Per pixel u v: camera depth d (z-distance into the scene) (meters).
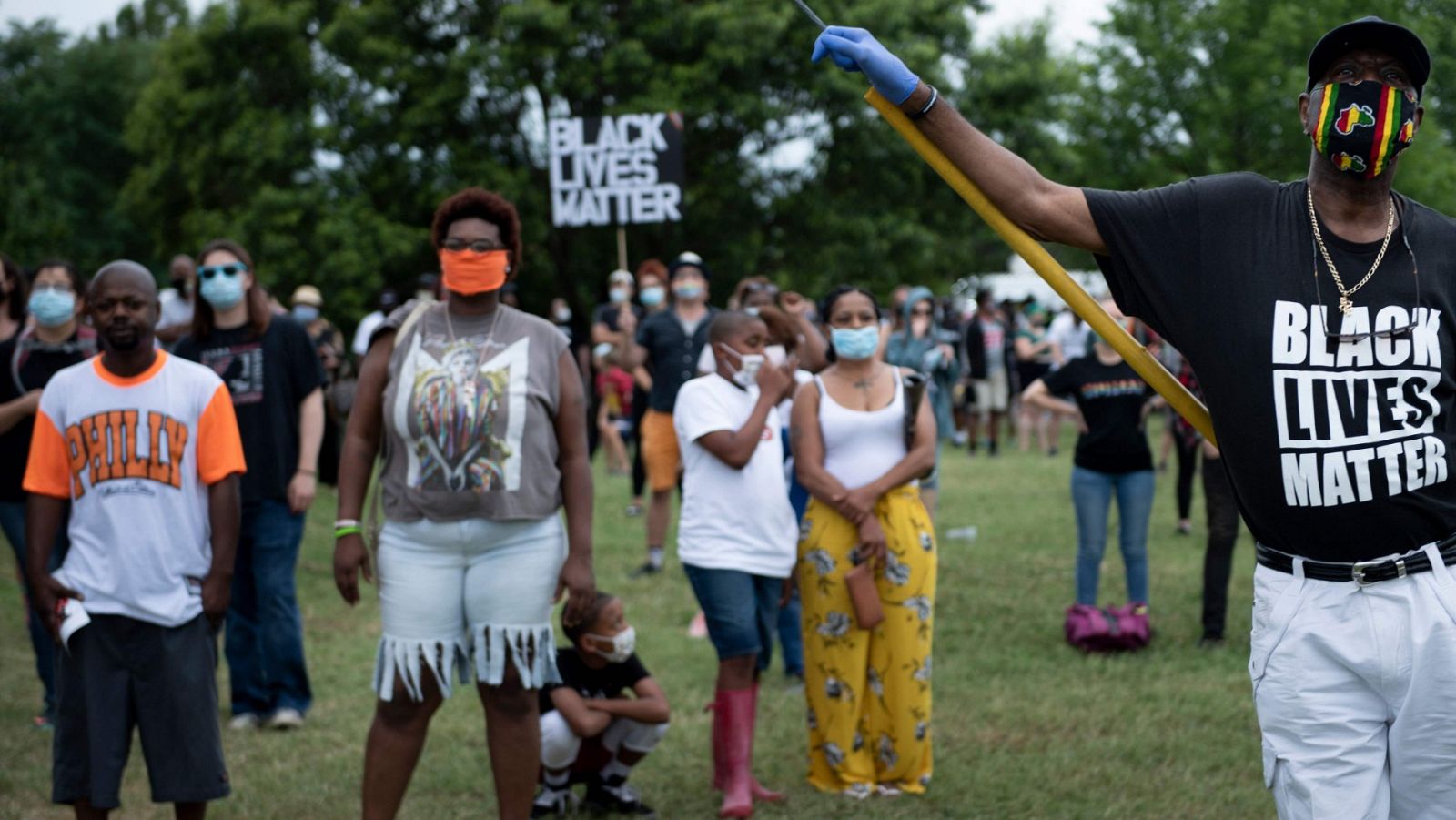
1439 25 12.77
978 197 2.85
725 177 25.38
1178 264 2.79
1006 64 25.92
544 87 24.25
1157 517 12.34
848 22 24.78
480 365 4.12
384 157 25.27
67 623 3.96
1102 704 6.27
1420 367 2.67
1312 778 2.79
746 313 5.07
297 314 12.38
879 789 5.14
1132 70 19.19
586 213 10.17
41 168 40.78
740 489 5.02
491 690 4.21
